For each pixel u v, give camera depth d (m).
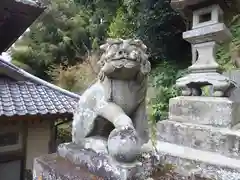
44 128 5.46
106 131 1.62
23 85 5.80
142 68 1.48
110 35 9.91
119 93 1.51
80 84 11.91
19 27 5.98
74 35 15.15
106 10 13.38
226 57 5.92
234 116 2.31
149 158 1.50
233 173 1.76
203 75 2.58
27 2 5.22
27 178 5.23
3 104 4.59
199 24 2.71
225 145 2.12
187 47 7.68
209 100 2.43
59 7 16.44
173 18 7.14
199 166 1.94
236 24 6.23
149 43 7.79
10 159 5.05
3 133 4.95
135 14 8.48
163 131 2.64
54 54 14.83
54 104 5.14
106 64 1.46
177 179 1.43
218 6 2.55
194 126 2.38
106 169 1.34
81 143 1.67
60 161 1.69
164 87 6.13
